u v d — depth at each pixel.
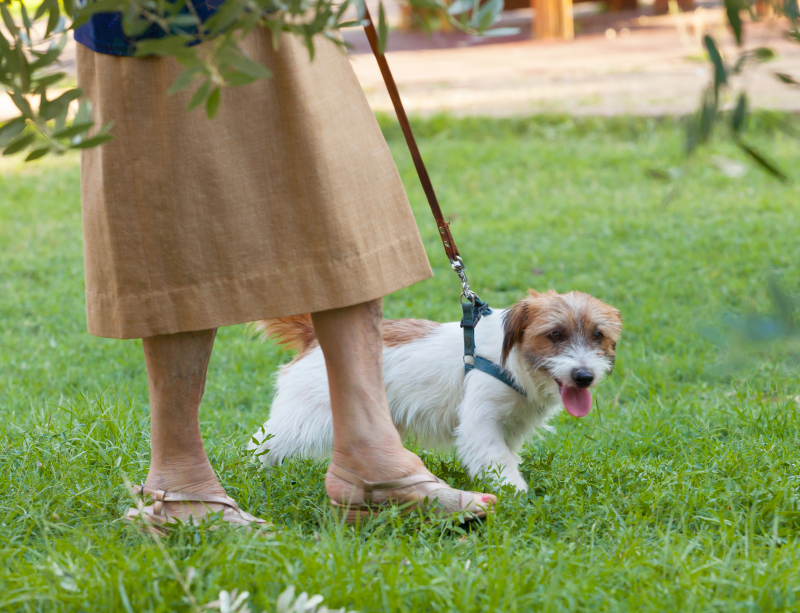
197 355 2.44
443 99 14.73
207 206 2.27
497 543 2.37
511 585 1.98
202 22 2.06
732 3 1.17
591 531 2.49
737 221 7.98
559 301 3.34
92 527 2.49
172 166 2.24
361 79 17.02
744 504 2.75
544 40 21.00
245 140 2.28
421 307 6.18
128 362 5.38
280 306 2.34
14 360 5.38
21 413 4.19
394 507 2.41
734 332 1.17
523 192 9.73
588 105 13.41
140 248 2.28
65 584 1.96
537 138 12.23
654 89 14.27
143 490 2.55
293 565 2.08
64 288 7.00
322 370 3.51
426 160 11.23
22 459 3.10
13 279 7.34
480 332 3.48
